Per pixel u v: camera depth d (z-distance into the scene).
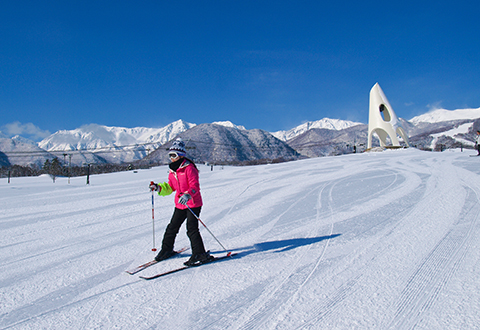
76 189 13.91
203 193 9.93
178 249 4.09
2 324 2.25
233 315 2.25
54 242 4.70
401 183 9.13
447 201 6.08
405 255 3.34
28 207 8.54
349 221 5.07
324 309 2.29
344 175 12.72
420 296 2.43
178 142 3.60
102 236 5.02
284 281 2.83
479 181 8.39
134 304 2.51
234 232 4.83
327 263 3.23
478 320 2.03
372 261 3.22
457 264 3.01
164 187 3.79
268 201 7.73
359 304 2.34
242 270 3.16
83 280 3.09
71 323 2.23
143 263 3.59
